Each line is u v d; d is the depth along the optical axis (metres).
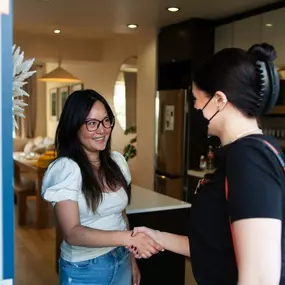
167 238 1.37
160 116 4.83
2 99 0.69
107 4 3.79
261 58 0.98
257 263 0.84
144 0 3.62
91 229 1.45
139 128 5.44
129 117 6.39
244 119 0.99
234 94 0.96
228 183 0.92
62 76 6.02
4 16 0.68
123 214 1.83
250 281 0.84
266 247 0.84
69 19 4.52
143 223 2.44
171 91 4.60
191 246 1.06
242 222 0.86
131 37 6.08
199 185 1.08
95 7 3.91
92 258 1.57
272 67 0.98
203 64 1.04
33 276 3.38
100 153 1.63
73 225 1.47
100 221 1.58
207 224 1.00
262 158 0.90
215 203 0.98
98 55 6.96
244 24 4.00
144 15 4.20
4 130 0.69
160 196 2.78
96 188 1.54
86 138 1.56
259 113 0.99
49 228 4.80
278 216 0.85
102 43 6.92
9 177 0.70
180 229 2.53
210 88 0.99
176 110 4.52
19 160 5.55
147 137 5.24
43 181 1.56
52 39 6.49
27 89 9.07
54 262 3.71
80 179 1.52
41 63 7.69
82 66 7.74
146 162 5.27
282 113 3.44
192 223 1.06
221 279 0.99
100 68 7.08
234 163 0.91
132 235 1.39
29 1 3.76
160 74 4.99
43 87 9.61
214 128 1.03
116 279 1.63
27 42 6.28
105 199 1.57
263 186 0.86
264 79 0.96
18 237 4.46
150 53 5.11
